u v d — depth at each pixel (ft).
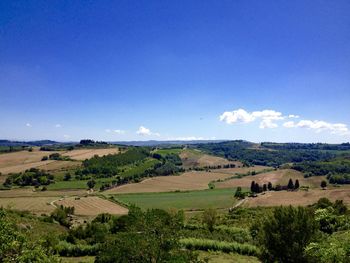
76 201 438.40
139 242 55.16
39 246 41.39
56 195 474.49
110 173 615.98
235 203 436.76
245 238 164.45
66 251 135.64
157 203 446.19
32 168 582.76
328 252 40.16
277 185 525.34
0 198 441.68
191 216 347.77
